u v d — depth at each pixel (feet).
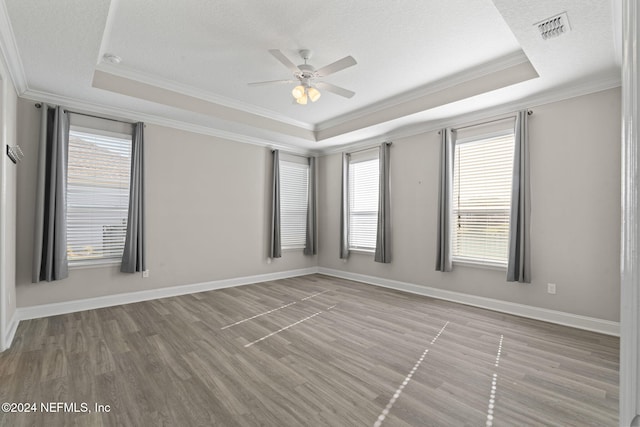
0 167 9.02
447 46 10.41
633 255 1.18
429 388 7.42
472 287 14.02
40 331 10.62
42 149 11.79
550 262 11.84
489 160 13.70
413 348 9.53
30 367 8.24
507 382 7.68
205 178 16.66
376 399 7.00
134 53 10.93
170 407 6.68
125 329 10.91
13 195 10.91
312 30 9.59
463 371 8.20
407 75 12.41
